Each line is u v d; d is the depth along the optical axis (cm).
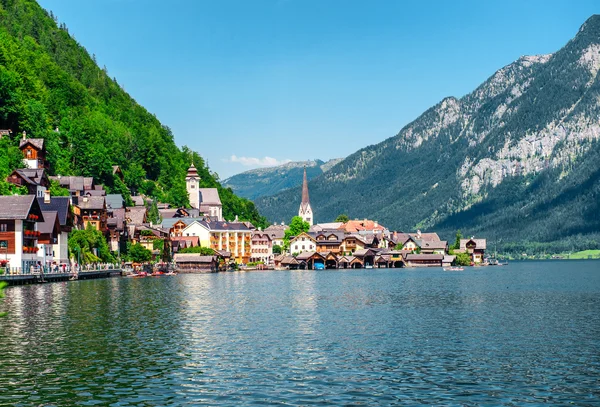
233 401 4056
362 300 10325
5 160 18238
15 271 13150
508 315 8119
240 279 18188
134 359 5184
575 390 4322
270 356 5344
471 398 4138
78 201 19762
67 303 9181
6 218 13400
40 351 5484
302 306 9269
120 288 12606
